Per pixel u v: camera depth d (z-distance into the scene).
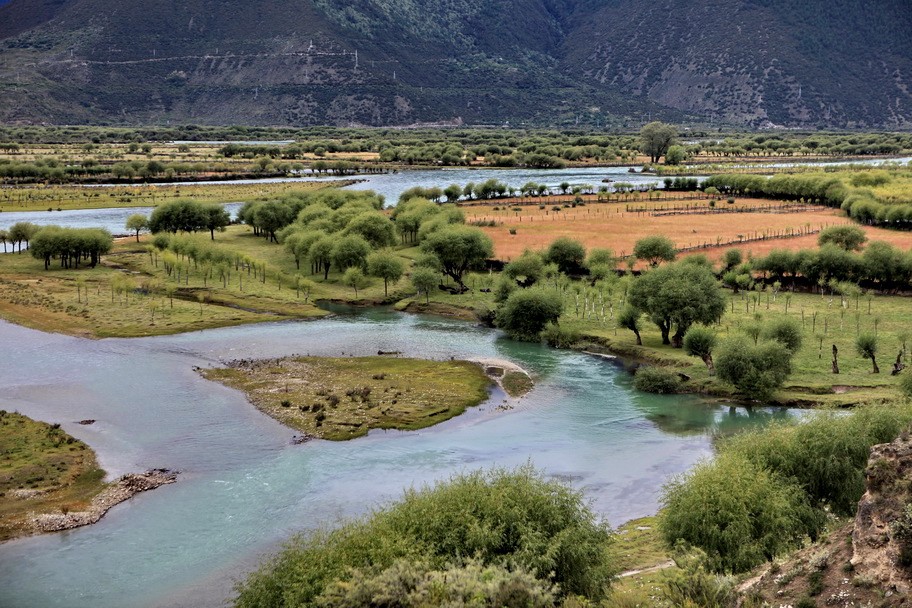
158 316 125.88
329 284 153.50
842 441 51.66
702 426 79.75
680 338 108.50
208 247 163.75
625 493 63.06
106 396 87.56
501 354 108.75
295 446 73.69
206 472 67.56
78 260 164.62
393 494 62.94
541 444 75.06
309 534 55.59
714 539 44.12
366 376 96.38
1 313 125.31
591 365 103.31
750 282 138.88
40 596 48.28
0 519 58.28
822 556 31.31
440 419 81.75
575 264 156.75
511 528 42.72
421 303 140.12
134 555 53.38
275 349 109.38
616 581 43.12
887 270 135.00
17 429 76.38
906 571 28.12
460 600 33.50
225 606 46.81
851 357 98.12
